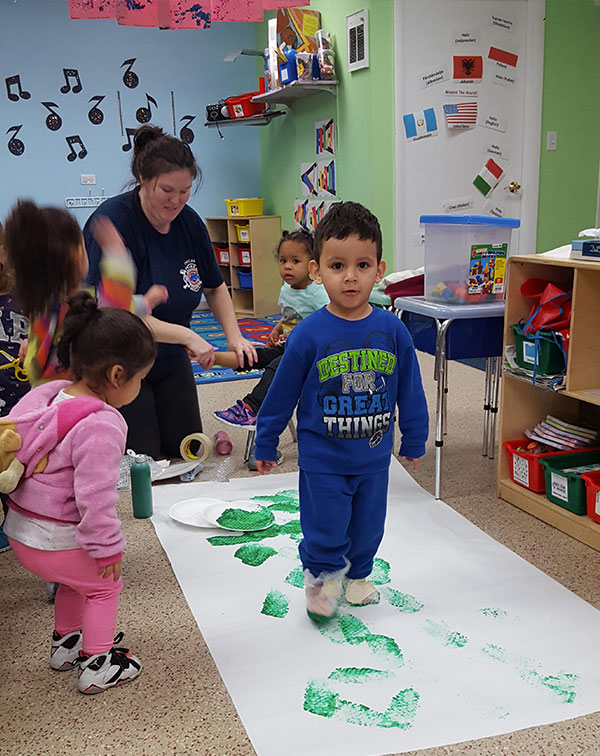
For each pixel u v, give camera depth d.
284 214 6.23
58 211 1.60
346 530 1.63
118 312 1.35
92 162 6.11
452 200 4.54
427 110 4.34
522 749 1.25
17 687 1.47
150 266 2.50
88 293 1.38
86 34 5.88
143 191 2.40
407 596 1.76
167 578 1.88
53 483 1.33
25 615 1.74
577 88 4.61
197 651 1.57
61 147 5.99
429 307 2.29
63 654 1.52
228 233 6.39
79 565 1.37
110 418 1.33
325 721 1.33
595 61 4.59
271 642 1.59
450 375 3.97
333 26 4.84
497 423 3.11
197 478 2.62
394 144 4.33
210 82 6.34
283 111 5.71
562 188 4.76
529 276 2.21
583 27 4.50
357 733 1.29
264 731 1.30
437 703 1.37
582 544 2.02
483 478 2.52
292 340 1.58
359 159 4.75
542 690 1.40
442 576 1.85
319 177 5.41
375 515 1.65
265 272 6.15
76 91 5.94
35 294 1.60
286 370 1.58
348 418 1.55
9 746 1.30
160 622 1.68
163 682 1.46
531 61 4.45
